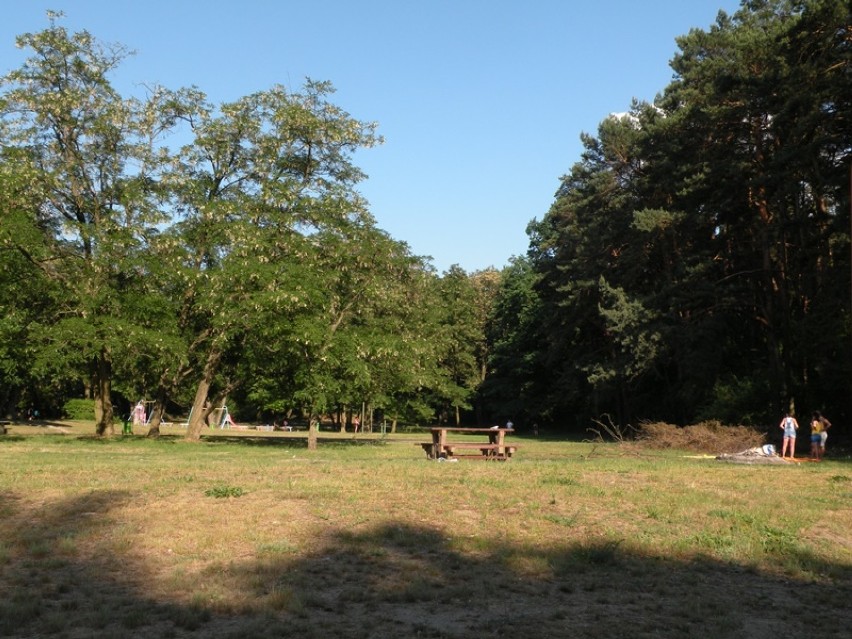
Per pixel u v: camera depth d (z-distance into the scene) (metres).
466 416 82.12
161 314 30.69
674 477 16.33
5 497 12.27
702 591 8.09
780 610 7.55
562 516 11.48
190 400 52.69
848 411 33.41
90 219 32.38
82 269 29.61
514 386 67.69
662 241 41.84
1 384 51.25
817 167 30.33
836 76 28.16
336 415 66.62
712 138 36.41
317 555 9.00
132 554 8.78
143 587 7.59
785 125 31.25
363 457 23.61
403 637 6.31
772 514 12.01
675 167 37.91
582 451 29.41
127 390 42.22
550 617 7.01
